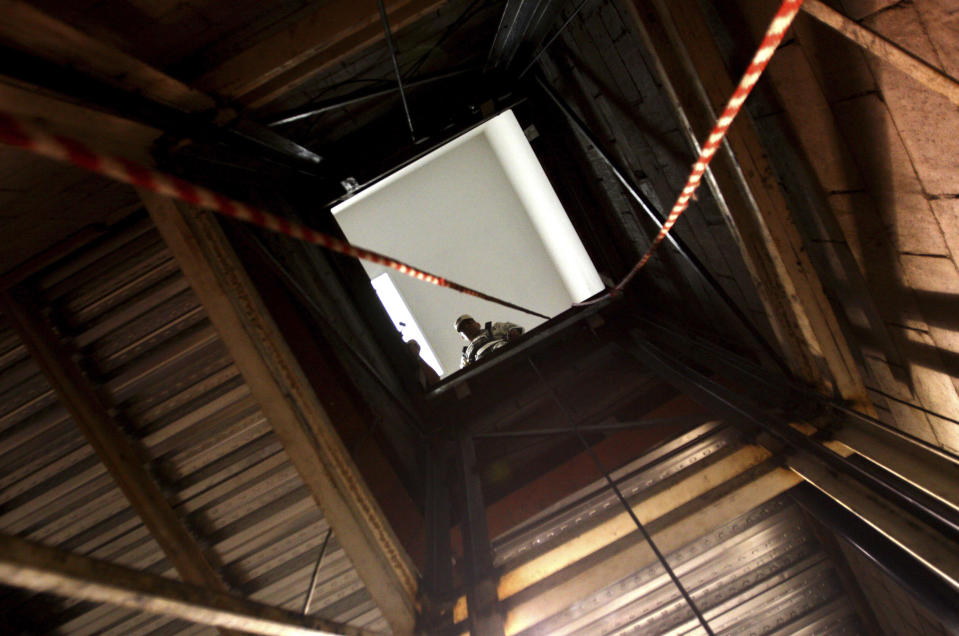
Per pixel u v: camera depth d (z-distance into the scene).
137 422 3.48
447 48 4.61
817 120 2.31
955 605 1.72
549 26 4.32
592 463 4.23
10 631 3.64
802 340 2.70
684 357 4.37
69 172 2.55
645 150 3.72
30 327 3.31
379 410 4.66
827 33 2.00
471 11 3.91
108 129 2.29
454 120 5.57
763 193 2.51
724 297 3.62
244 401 3.52
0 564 0.73
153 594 1.00
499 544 3.01
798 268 2.54
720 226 3.25
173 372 3.49
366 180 5.57
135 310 3.47
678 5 2.37
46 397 3.44
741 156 2.49
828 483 2.24
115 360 3.46
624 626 3.49
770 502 3.46
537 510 4.09
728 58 2.63
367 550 2.70
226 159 3.42
